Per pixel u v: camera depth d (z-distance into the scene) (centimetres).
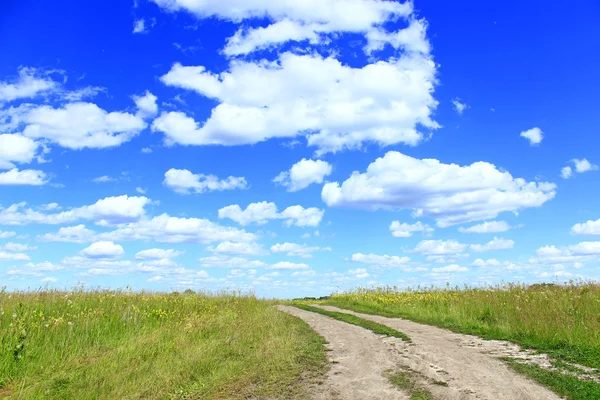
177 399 743
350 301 2816
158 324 1390
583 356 929
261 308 2073
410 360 955
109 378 831
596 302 1371
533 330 1184
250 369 899
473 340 1198
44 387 805
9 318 1158
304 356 1014
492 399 687
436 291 2330
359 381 809
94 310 1366
